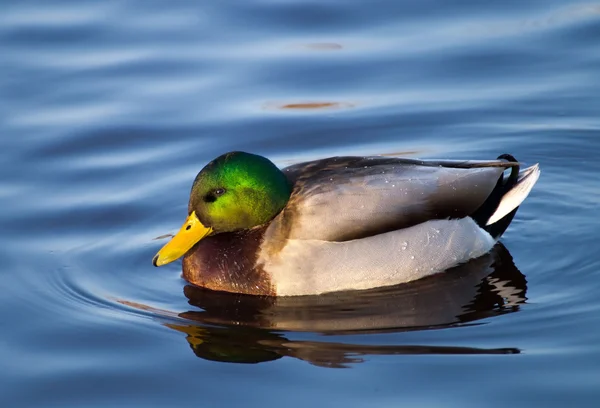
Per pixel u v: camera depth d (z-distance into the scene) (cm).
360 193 1203
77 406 997
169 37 1930
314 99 1739
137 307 1195
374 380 1007
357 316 1153
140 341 1113
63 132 1648
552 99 1722
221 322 1152
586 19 1930
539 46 1862
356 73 1811
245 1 2036
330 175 1232
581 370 1003
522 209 1430
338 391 991
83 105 1728
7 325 1156
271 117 1689
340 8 2012
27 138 1633
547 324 1106
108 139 1638
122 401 1000
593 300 1159
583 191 1478
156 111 1709
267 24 1972
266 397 989
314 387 1002
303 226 1195
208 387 1014
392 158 1273
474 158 1580
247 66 1831
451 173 1255
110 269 1293
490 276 1239
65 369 1061
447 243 1241
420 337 1093
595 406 943
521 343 1066
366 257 1200
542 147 1606
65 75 1809
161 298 1220
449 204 1243
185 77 1805
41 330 1144
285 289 1204
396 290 1215
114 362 1071
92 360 1077
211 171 1208
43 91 1764
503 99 1730
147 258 1320
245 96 1752
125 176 1540
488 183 1273
